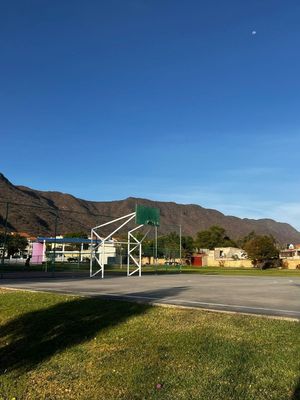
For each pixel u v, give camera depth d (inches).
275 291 733.9
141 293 655.1
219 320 371.6
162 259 3041.3
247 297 601.9
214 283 1006.4
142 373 265.0
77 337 356.2
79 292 658.2
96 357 304.3
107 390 250.7
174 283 994.7
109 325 378.9
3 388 267.4
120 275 1569.9
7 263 2566.4
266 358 269.6
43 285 860.0
